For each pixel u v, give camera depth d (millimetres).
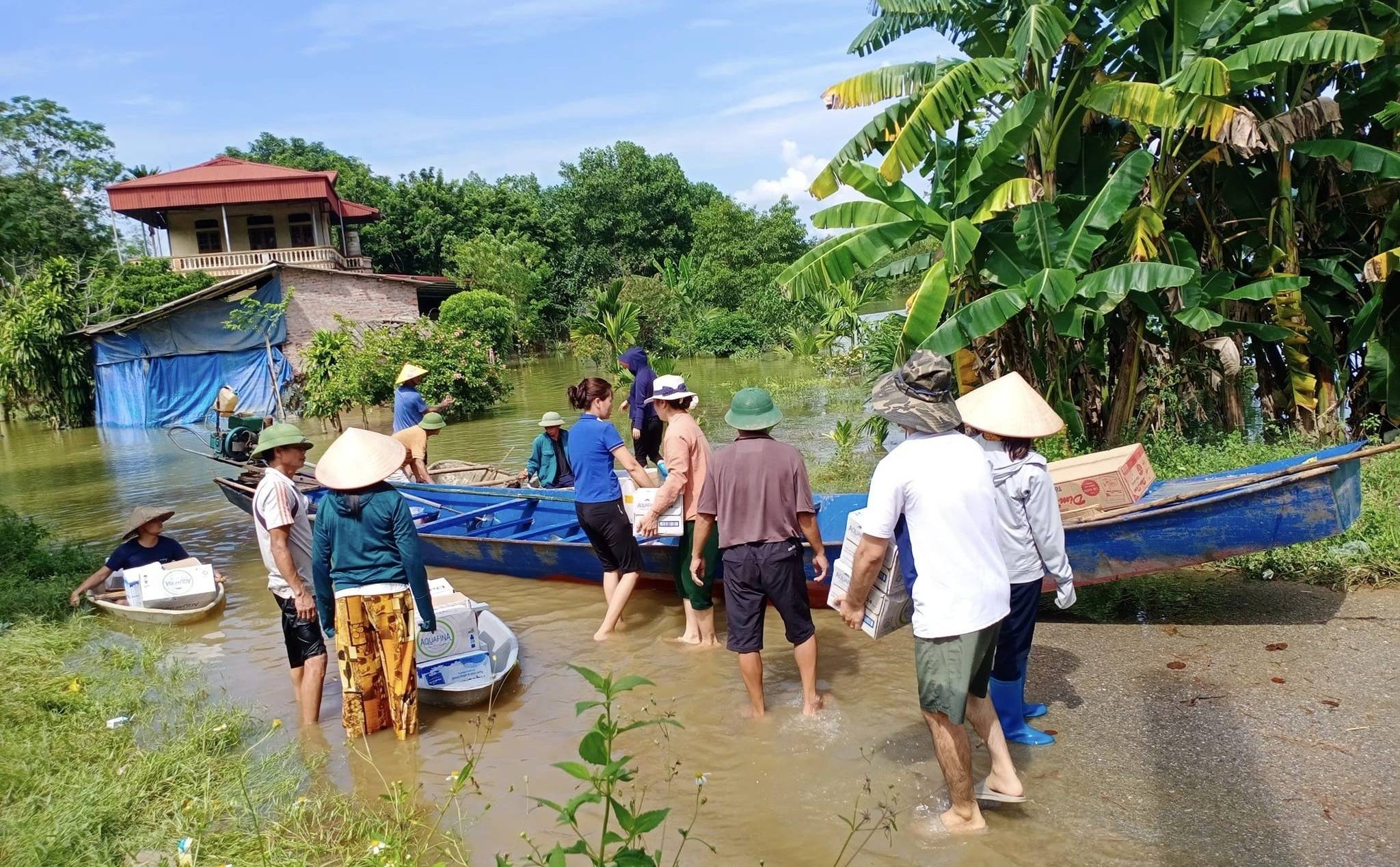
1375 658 4711
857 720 4668
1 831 3699
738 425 4672
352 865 3588
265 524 4918
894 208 8562
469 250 41281
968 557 3334
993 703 4172
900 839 3572
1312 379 8844
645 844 3674
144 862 3660
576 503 6145
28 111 35938
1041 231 8305
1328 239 9453
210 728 4820
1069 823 3584
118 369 23500
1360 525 6238
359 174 48250
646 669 5570
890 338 13711
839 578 4008
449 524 8508
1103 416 9859
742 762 4316
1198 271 8625
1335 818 3443
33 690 5324
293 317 23516
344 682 4754
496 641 5809
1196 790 3736
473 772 4402
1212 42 8367
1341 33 7152
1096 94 8125
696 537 5379
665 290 37188
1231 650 5035
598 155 55625
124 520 11273
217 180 31250
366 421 20125
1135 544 5387
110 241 38344
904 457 3436
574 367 33125
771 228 46906
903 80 9047
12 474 16156
